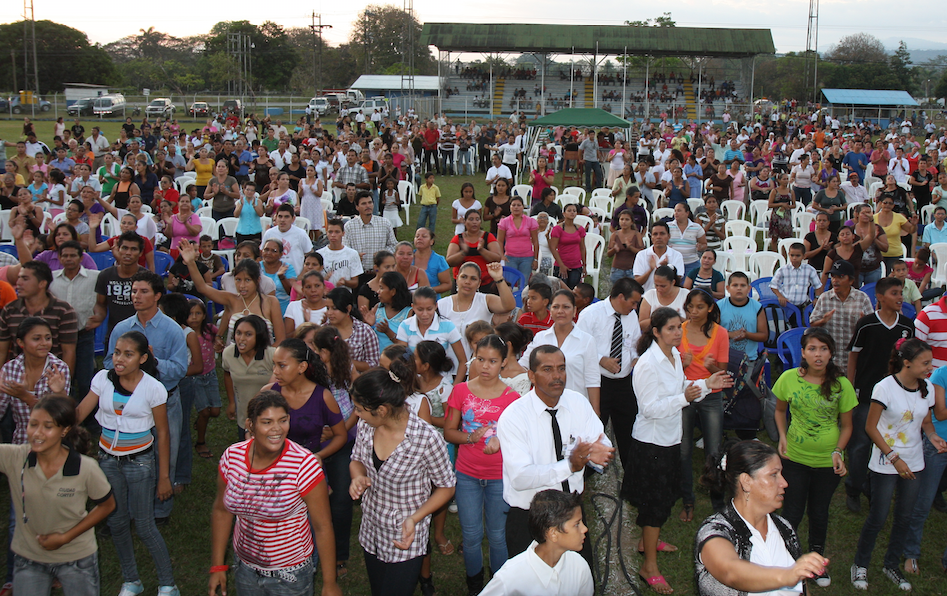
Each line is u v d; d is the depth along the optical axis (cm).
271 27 8831
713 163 1745
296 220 1185
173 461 532
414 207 1778
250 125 3064
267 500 351
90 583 398
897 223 992
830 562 511
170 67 9144
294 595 368
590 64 4669
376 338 581
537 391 391
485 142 2444
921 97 8112
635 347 565
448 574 494
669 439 462
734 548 297
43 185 1348
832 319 641
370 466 387
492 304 614
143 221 937
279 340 609
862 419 555
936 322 563
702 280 782
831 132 3198
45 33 7581
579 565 319
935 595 475
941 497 579
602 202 1530
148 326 519
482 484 441
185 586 474
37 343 468
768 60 8638
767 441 686
